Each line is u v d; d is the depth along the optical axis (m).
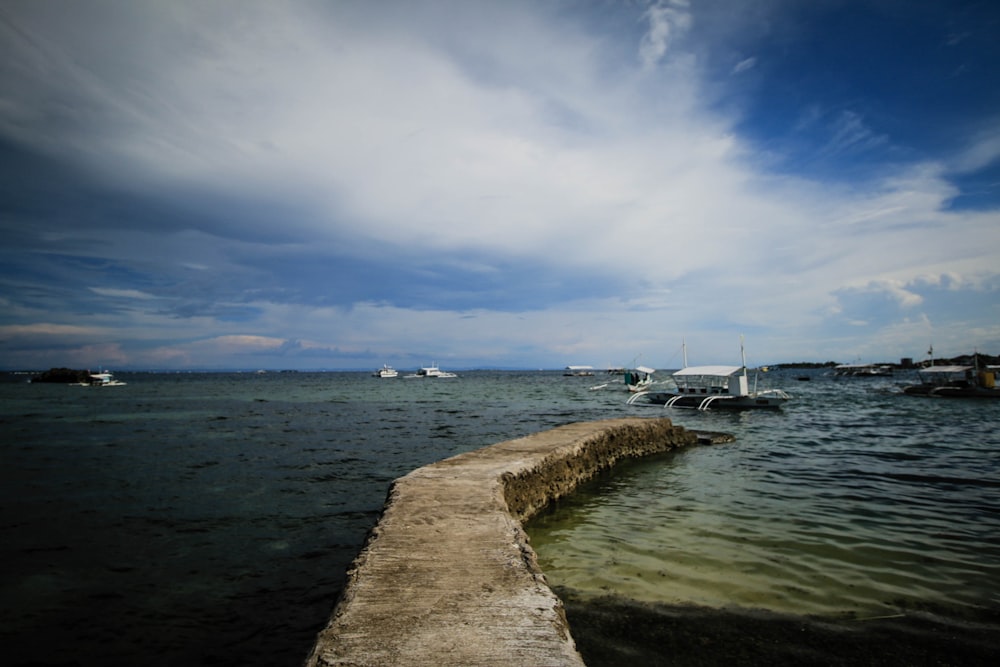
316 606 6.64
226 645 5.72
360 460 16.80
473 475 9.23
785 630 5.34
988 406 38.56
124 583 7.30
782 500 10.97
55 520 10.23
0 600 6.77
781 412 35.38
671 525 9.29
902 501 10.80
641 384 62.00
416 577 4.70
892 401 44.47
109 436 23.27
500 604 4.14
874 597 6.14
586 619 5.63
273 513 10.73
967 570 6.98
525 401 50.00
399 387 86.69
